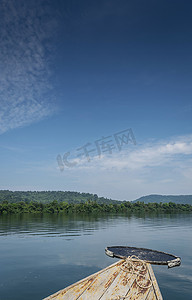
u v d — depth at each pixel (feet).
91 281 24.88
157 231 100.37
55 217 226.58
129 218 209.67
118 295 22.47
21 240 74.49
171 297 29.99
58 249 59.67
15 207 317.42
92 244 67.10
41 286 33.58
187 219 193.36
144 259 32.45
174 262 31.42
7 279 36.37
